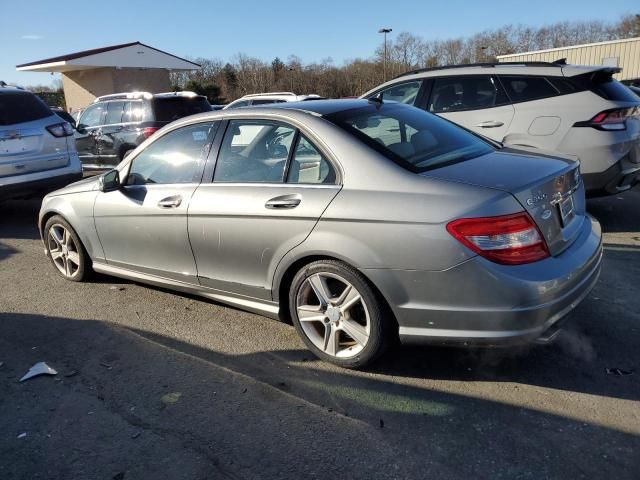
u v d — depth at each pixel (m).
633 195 7.68
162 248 4.16
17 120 7.36
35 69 29.97
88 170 11.49
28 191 7.50
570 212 3.27
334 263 3.19
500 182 2.90
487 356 3.44
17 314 4.47
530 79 6.18
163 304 4.55
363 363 3.28
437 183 2.95
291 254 3.36
